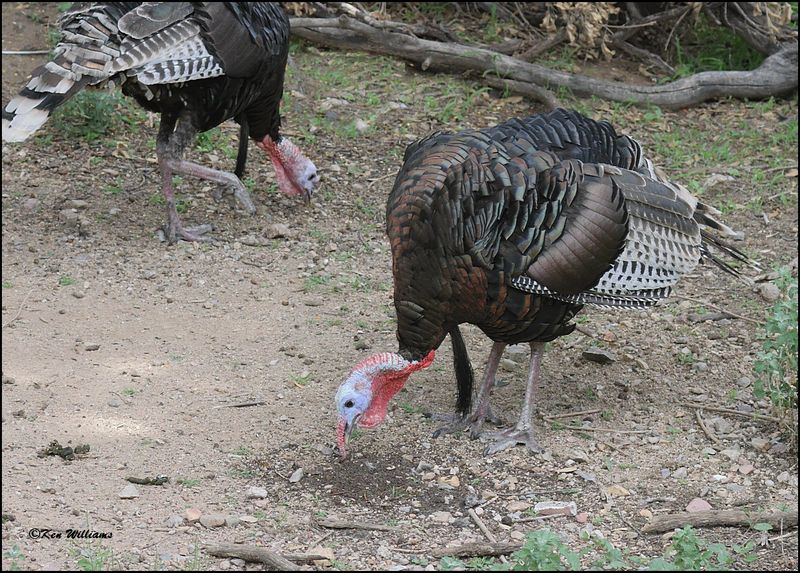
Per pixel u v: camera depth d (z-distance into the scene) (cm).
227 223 1057
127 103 1252
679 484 689
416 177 677
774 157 1227
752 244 1053
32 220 1033
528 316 695
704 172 1187
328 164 1177
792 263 1009
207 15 938
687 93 1338
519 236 673
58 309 880
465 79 1363
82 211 1053
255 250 1009
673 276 727
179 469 675
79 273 944
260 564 579
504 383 820
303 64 1358
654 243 714
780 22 1412
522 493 678
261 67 991
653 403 793
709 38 1512
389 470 699
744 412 776
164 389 773
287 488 669
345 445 695
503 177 670
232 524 617
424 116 1279
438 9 1509
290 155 1077
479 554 597
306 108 1277
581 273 684
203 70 938
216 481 666
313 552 585
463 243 665
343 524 626
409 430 748
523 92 1330
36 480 644
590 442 739
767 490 680
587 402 793
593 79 1332
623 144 765
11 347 812
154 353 824
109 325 862
